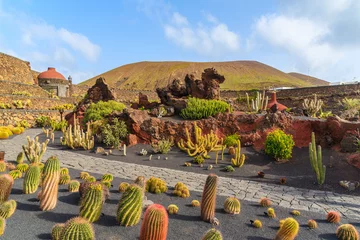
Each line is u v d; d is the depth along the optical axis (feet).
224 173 34.27
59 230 13.91
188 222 18.06
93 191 16.37
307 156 39.86
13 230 14.66
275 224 18.74
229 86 254.27
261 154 42.04
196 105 54.34
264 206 22.39
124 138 49.37
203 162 38.78
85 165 33.86
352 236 16.97
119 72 332.60
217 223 17.83
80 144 46.14
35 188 20.93
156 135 48.52
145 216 12.88
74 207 18.62
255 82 265.13
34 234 14.43
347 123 41.50
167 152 44.09
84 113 70.03
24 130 71.56
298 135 44.86
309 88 131.44
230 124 48.37
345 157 37.17
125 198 16.52
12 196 19.71
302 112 64.75
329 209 22.72
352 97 106.11
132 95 161.07
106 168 32.99
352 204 24.25
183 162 38.91
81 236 11.46
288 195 26.30
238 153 37.45
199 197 23.65
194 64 340.80
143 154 42.45
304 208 22.68
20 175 24.93
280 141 39.11
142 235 12.80
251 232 17.21
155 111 57.88
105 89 77.25
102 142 49.06
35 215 16.83
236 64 353.92
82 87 163.84
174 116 57.77
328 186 29.89
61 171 26.81
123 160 38.73
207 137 46.47
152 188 24.08
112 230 15.64
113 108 64.08
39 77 142.51
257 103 66.03
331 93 121.70
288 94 137.90
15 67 112.57
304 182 31.24
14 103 82.69
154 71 315.78
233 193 25.94
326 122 43.80
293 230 15.39
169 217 18.70
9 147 43.06
